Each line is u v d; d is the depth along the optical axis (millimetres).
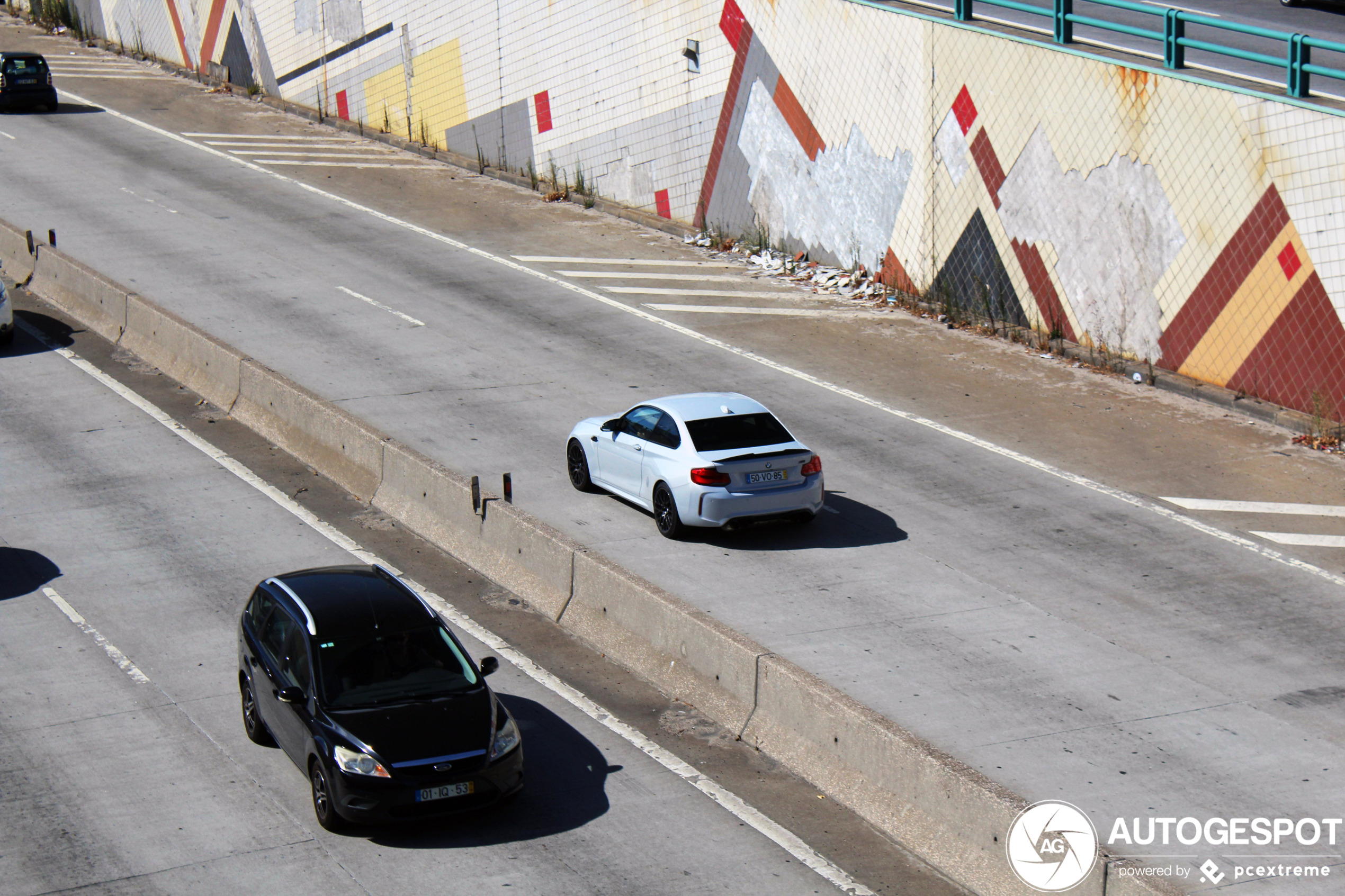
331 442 19375
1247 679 13438
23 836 10617
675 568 15906
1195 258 22312
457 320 26031
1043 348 24781
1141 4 22969
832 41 28438
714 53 31188
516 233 32656
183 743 12203
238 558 16422
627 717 12906
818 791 11586
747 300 27844
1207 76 22031
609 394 22203
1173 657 13891
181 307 26078
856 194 28656
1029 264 25250
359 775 10422
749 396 22172
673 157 32969
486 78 38094
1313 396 20734
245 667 12328
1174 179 22391
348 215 33625
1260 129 20938
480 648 14297
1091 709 12773
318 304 26688
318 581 12383
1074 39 24859
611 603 14406
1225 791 11375
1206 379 22516
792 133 29781
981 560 16297
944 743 12070
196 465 19500
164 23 52688
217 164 38469
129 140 40781
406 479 17828
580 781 11703
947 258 26875
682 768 11945
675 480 16453
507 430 20531
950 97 26094
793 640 14094
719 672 12953
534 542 15555
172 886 9969
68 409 21578
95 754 11969
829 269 29500
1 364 23578
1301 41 20562
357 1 42250
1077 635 14367
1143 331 23453
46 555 16406
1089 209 23891
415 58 40625
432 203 35219
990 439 20531
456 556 16656
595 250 31359
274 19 46406
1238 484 18797
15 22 60438
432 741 10711
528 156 37375
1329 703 12945
